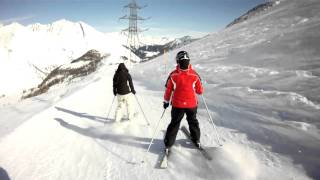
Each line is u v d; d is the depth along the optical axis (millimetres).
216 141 6613
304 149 5488
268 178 4855
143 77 21359
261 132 6617
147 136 7461
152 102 11836
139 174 5441
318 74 9469
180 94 5770
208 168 5383
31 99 17656
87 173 5652
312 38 15062
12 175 5711
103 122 9117
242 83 10836
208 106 9414
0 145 7012
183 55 5691
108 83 20438
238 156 5711
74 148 6926
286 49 14812
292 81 9422
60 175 5637
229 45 24078
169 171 5457
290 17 26969
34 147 7035
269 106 7840
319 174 4758
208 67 16266
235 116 7977
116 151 6602
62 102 11812
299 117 6711
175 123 5883
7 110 12828
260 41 20031
